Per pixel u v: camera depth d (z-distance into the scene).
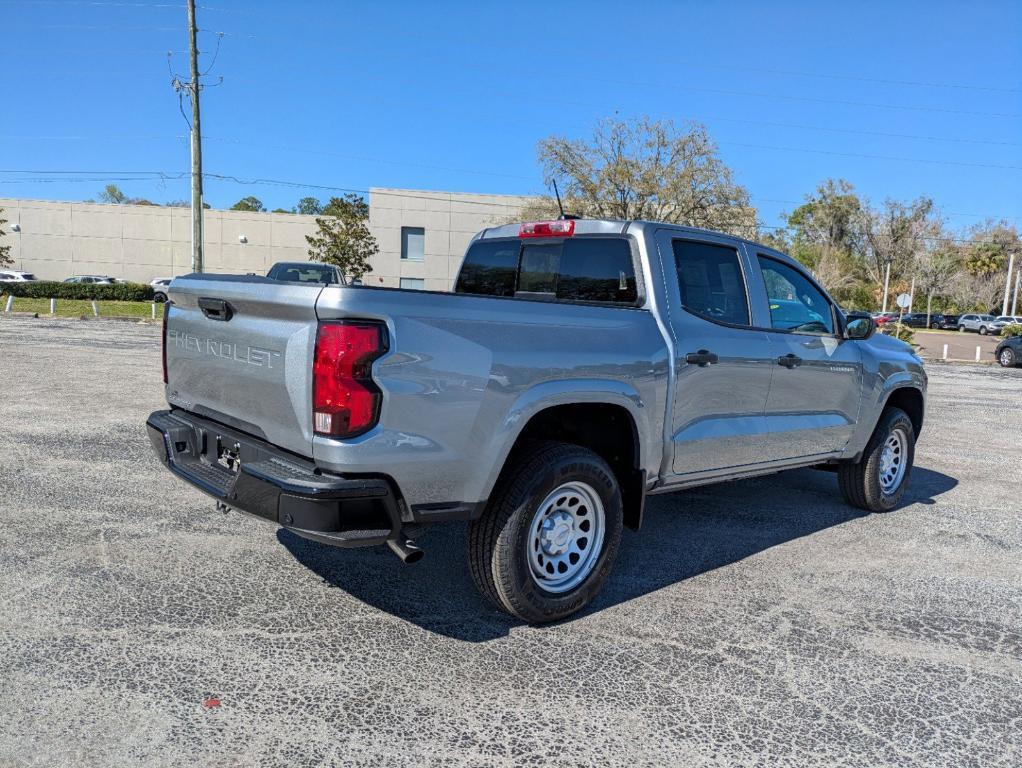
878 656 3.49
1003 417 12.23
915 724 2.93
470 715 2.84
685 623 3.74
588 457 3.63
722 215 36.88
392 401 2.96
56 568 3.98
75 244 52.53
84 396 9.40
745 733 2.81
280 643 3.31
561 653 3.37
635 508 3.97
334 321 2.91
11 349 14.45
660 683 3.15
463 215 46.38
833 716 2.96
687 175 35.88
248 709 2.80
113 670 3.01
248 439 3.39
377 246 44.69
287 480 2.93
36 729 2.60
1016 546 5.22
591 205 37.75
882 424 5.82
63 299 40.38
